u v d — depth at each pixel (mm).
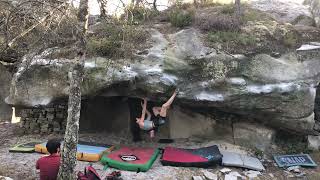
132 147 6016
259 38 6164
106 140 6336
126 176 5031
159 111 5824
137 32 6156
